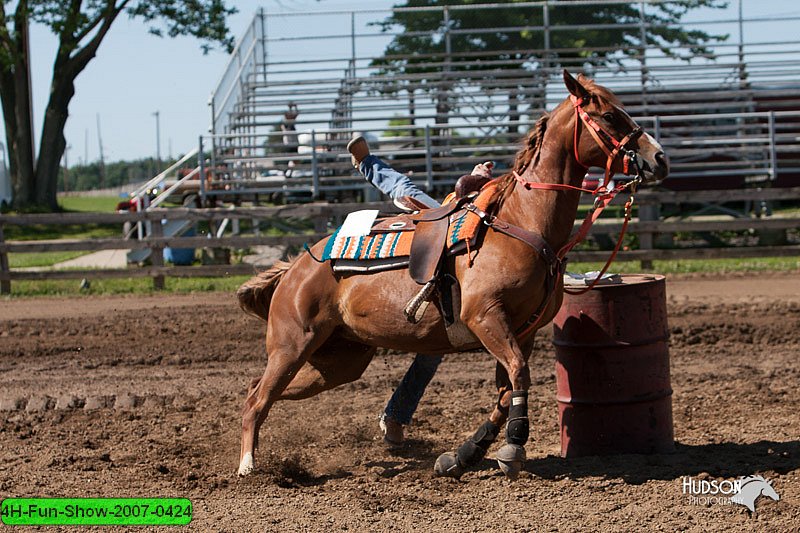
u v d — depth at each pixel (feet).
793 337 40.65
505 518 20.16
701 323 43.47
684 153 78.43
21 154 137.18
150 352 41.16
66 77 135.95
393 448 26.55
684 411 29.66
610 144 20.97
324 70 87.61
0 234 59.67
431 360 25.86
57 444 27.40
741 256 60.18
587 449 24.61
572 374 24.62
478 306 21.17
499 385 22.72
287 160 81.92
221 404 32.42
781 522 19.38
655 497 21.18
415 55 84.99
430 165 75.36
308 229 76.23
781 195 61.05
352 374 25.38
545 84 86.17
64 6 122.31
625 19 89.76
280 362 23.84
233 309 50.78
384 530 19.52
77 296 57.82
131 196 87.10
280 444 27.32
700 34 88.74
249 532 19.48
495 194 22.31
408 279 22.36
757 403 30.25
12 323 47.80
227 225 88.07
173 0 124.26
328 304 23.68
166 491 22.53
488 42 89.76
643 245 60.95
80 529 19.88
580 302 24.18
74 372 37.78
